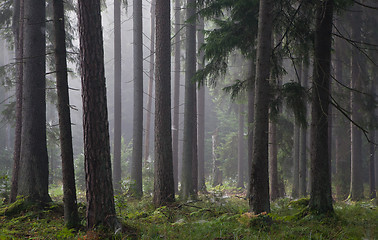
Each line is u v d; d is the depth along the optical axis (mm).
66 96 7992
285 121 15773
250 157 16594
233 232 7289
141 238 7031
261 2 8469
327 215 8938
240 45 11258
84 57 7309
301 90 9984
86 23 7293
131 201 14734
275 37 14055
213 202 11602
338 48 18000
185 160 15141
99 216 7250
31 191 10469
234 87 11773
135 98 18078
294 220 8984
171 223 8555
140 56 18312
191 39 15703
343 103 17062
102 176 7305
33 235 7609
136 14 18500
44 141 11008
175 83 23500
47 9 16453
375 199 16328
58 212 10062
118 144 20562
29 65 10992
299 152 18281
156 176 11773
